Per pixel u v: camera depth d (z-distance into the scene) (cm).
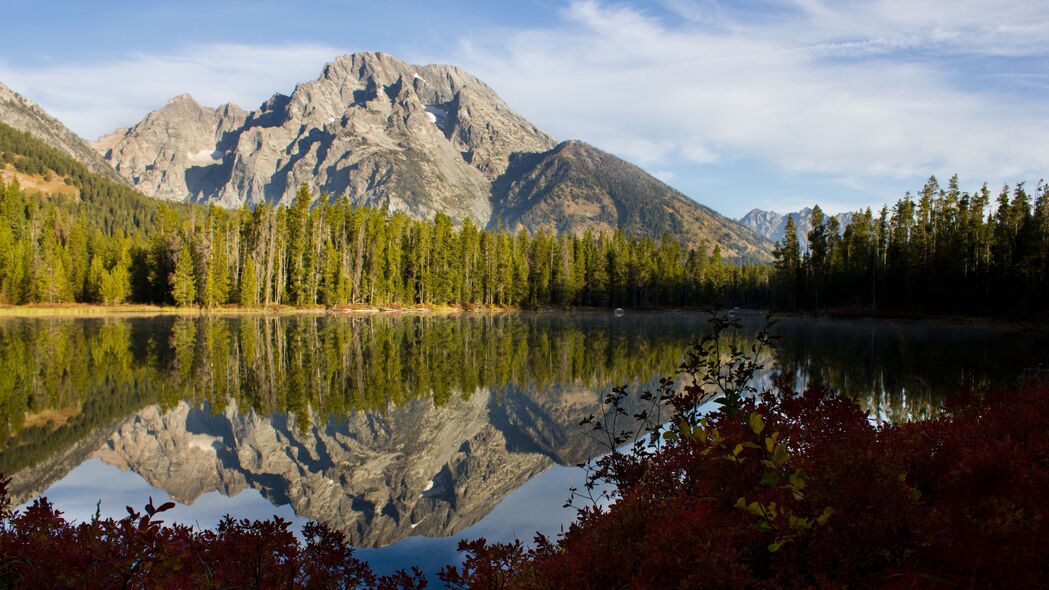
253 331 4594
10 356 2962
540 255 10825
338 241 8825
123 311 6969
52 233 8006
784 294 8744
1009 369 2373
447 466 1464
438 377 2619
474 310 9412
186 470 1402
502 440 1697
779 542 338
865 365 2561
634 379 2502
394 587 562
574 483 1303
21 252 7019
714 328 667
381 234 8850
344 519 1130
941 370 2388
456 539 1010
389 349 3562
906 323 5734
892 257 6769
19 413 1859
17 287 6900
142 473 1354
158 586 372
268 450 1596
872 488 358
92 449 1517
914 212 7062
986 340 3831
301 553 552
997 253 5791
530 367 2872
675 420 620
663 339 4284
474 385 2436
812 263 8112
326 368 2812
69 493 1206
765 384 1731
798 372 2342
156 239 7906
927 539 316
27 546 388
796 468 396
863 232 7506
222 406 2036
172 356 3075
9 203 7962
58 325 4947
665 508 480
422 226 9519
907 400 1758
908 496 351
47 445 1530
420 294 9100
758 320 6812
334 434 1761
